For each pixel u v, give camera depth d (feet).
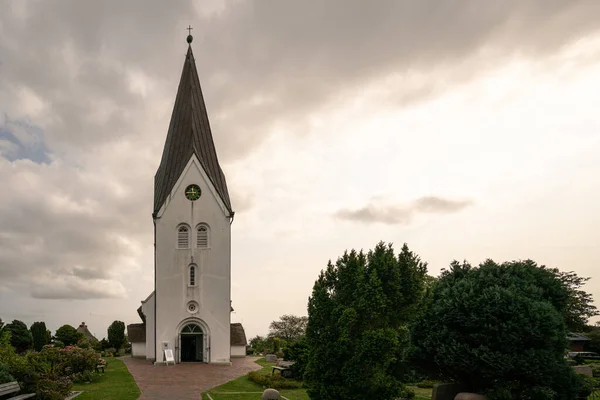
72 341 204.33
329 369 65.26
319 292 68.49
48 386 73.77
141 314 199.93
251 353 198.18
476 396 70.23
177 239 161.07
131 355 185.78
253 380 106.42
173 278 159.02
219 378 113.39
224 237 162.40
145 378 112.47
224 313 158.81
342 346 64.23
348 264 69.36
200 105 177.58
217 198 163.53
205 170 164.66
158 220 161.17
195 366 144.36
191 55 181.47
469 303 71.26
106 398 83.92
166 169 167.12
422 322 75.31
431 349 73.56
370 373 63.31
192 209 162.40
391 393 64.08
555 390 70.03
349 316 64.28
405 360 72.13
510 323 68.54
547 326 68.90
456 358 70.49
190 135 169.68
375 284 65.41
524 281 75.82
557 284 78.89
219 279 160.25
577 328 128.98
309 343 68.18
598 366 127.75
